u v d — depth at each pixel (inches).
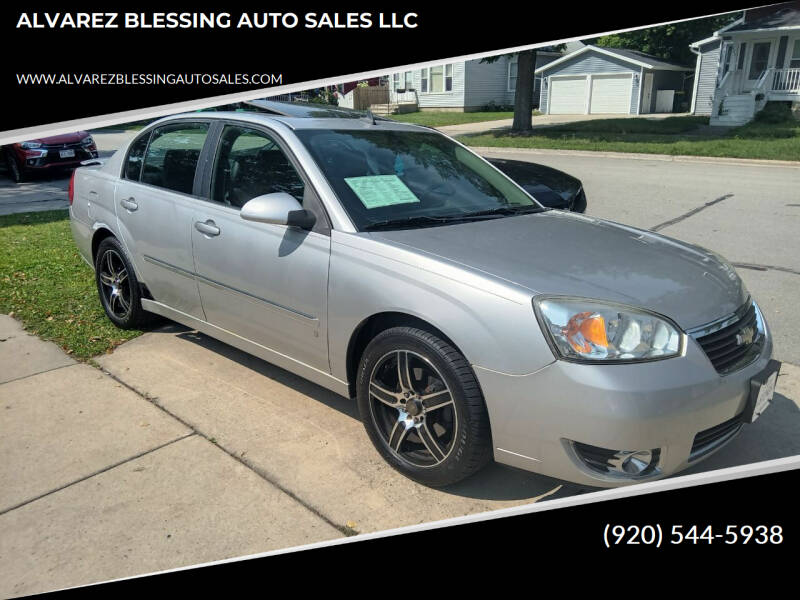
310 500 112.4
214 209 146.6
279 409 142.6
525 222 136.0
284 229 130.3
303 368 134.5
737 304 112.7
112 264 184.5
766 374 107.5
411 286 109.7
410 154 148.3
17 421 137.4
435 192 139.9
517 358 99.0
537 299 99.7
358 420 138.5
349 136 144.0
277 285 131.5
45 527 105.7
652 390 94.3
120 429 134.4
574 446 98.2
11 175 540.7
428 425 112.7
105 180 183.8
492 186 152.7
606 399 93.6
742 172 519.5
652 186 444.1
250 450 126.9
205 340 180.2
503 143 766.5
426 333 109.1
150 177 168.9
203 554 99.9
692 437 98.7
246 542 102.5
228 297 145.2
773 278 232.2
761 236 295.4
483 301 102.3
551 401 97.0
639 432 94.0
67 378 157.2
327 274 121.7
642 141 734.5
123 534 104.0
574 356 96.0
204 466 121.6
